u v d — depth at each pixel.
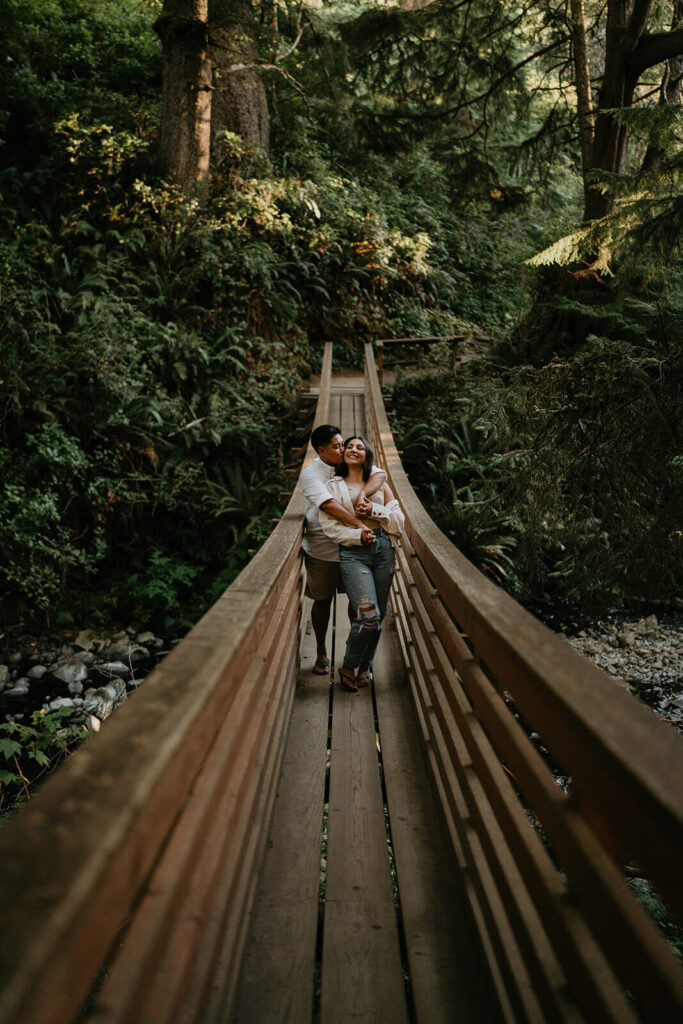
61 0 18.17
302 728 3.86
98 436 10.52
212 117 16.97
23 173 14.62
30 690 8.03
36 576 9.20
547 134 15.51
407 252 19.33
